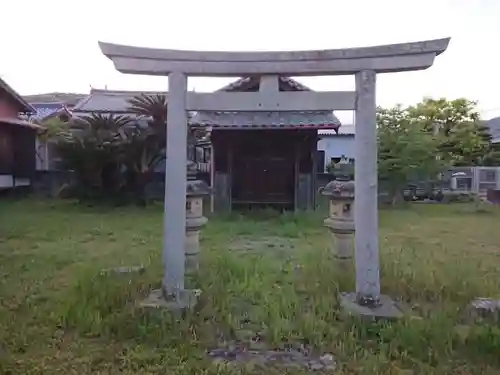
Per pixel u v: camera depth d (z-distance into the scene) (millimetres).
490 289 5379
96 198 16641
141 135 16406
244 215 13062
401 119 17453
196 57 4734
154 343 3859
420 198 18719
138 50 4688
